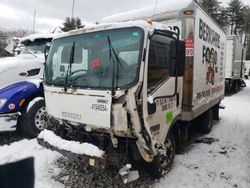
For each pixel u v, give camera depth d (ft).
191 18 17.06
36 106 20.49
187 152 19.53
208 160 18.06
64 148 12.99
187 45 17.22
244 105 44.50
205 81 21.39
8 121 19.61
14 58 22.93
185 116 17.30
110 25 13.29
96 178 14.76
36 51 25.75
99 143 13.07
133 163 15.92
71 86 13.57
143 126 12.32
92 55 13.32
